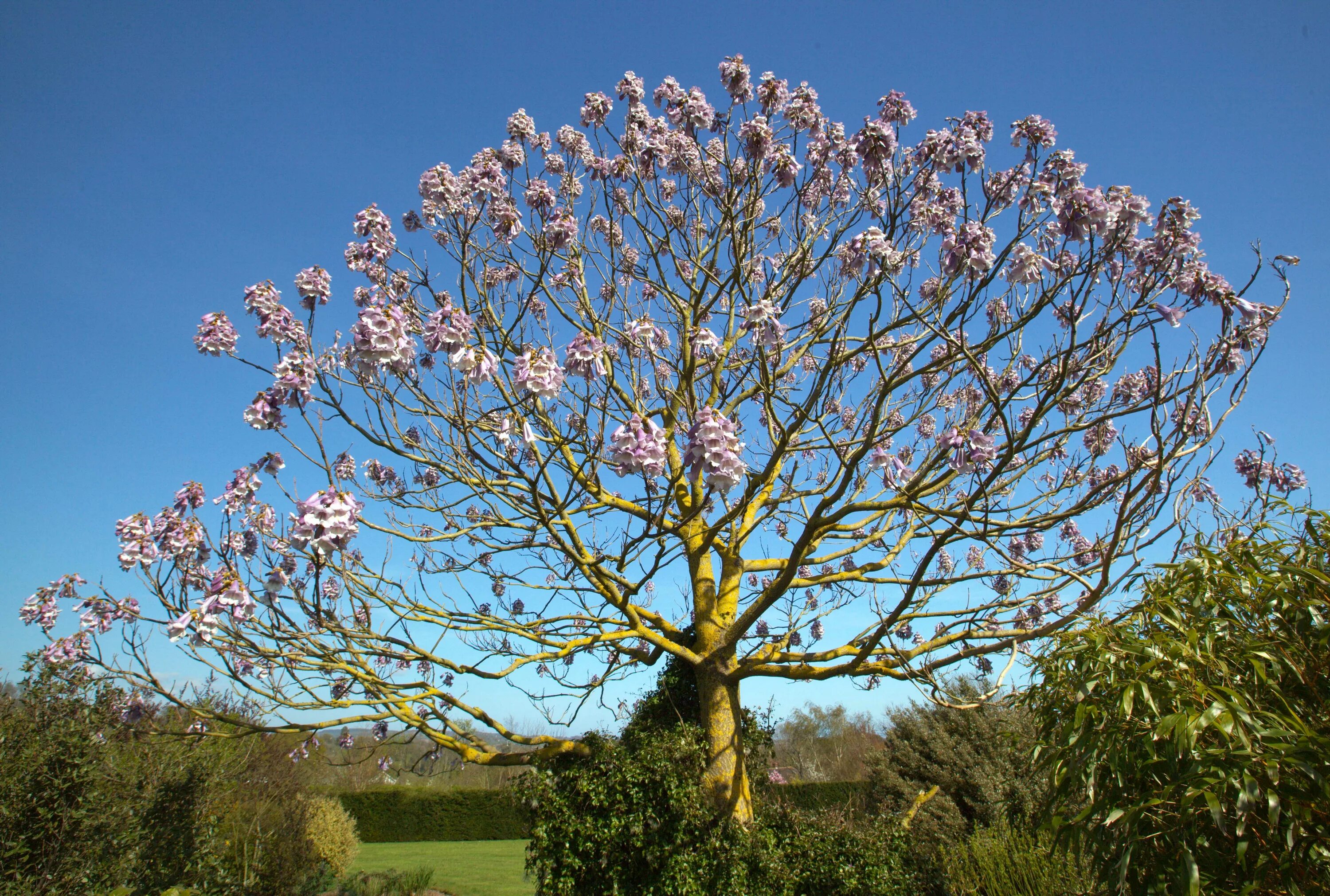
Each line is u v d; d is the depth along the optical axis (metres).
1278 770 2.40
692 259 7.17
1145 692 2.60
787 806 7.73
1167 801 2.49
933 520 5.16
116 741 6.25
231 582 4.07
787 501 7.13
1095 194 3.96
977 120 4.51
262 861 10.16
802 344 8.05
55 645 4.97
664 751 6.66
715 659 6.89
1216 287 3.96
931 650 6.07
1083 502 4.94
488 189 5.19
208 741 7.88
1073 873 5.71
